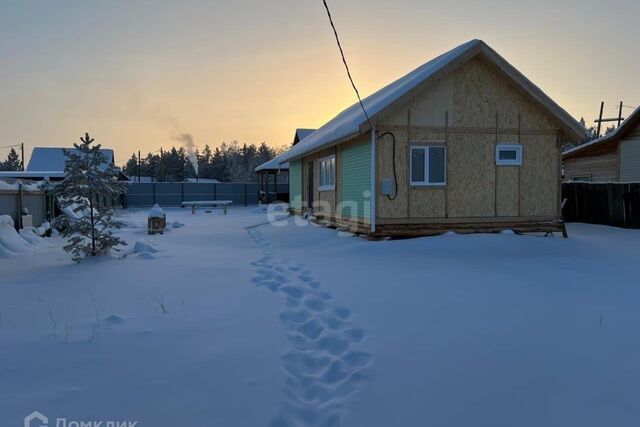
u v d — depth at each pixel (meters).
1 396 2.86
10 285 6.06
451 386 3.10
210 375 3.22
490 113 11.46
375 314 4.76
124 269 7.31
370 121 10.45
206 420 2.63
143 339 3.91
